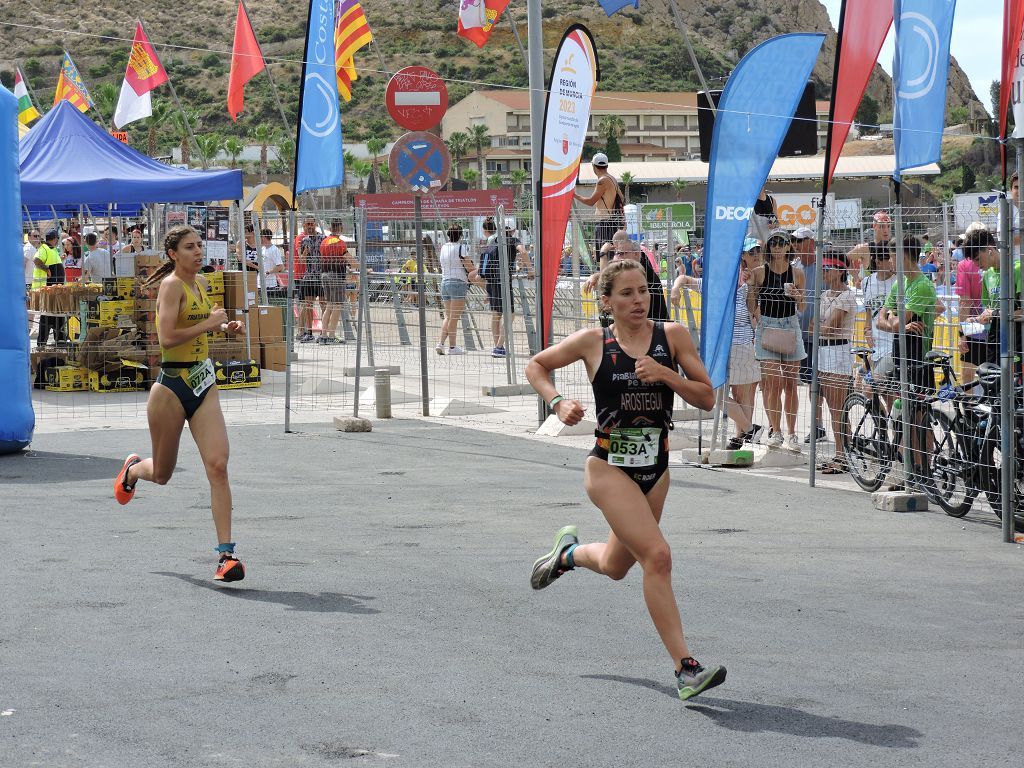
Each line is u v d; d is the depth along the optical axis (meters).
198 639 7.27
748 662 6.90
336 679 6.51
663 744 5.55
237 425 18.14
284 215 28.64
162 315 8.72
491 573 9.09
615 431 6.36
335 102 16.52
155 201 22.62
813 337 13.50
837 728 5.79
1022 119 11.20
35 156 23.08
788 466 14.91
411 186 18.45
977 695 6.33
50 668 6.67
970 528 11.16
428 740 5.58
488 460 14.97
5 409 15.06
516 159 152.62
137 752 5.40
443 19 196.88
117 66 180.12
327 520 11.20
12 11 195.62
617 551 6.70
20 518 11.20
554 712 5.99
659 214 32.03
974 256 13.03
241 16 30.28
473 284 24.47
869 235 14.36
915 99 11.84
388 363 24.75
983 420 11.38
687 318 17.78
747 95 13.47
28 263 32.22
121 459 14.95
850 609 8.13
